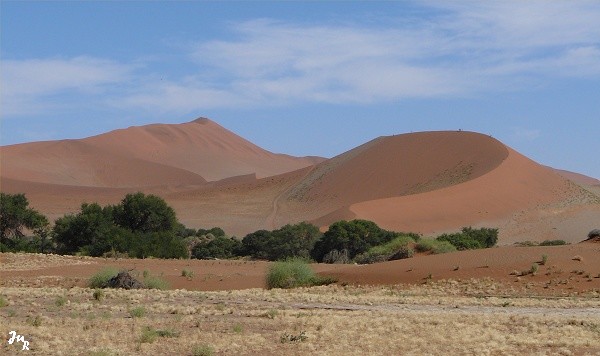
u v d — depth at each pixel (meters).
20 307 31.98
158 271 54.78
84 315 29.67
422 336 26.27
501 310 35.25
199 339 24.66
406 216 145.88
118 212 91.69
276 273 48.06
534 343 25.23
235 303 36.03
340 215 143.62
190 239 112.00
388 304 37.28
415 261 50.72
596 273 45.59
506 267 47.69
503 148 185.75
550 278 45.50
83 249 76.75
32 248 85.44
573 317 32.28
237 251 100.62
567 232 143.00
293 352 23.09
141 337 24.08
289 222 183.88
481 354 23.14
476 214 150.38
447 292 44.00
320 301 37.81
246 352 22.98
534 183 169.88
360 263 62.31
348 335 26.11
